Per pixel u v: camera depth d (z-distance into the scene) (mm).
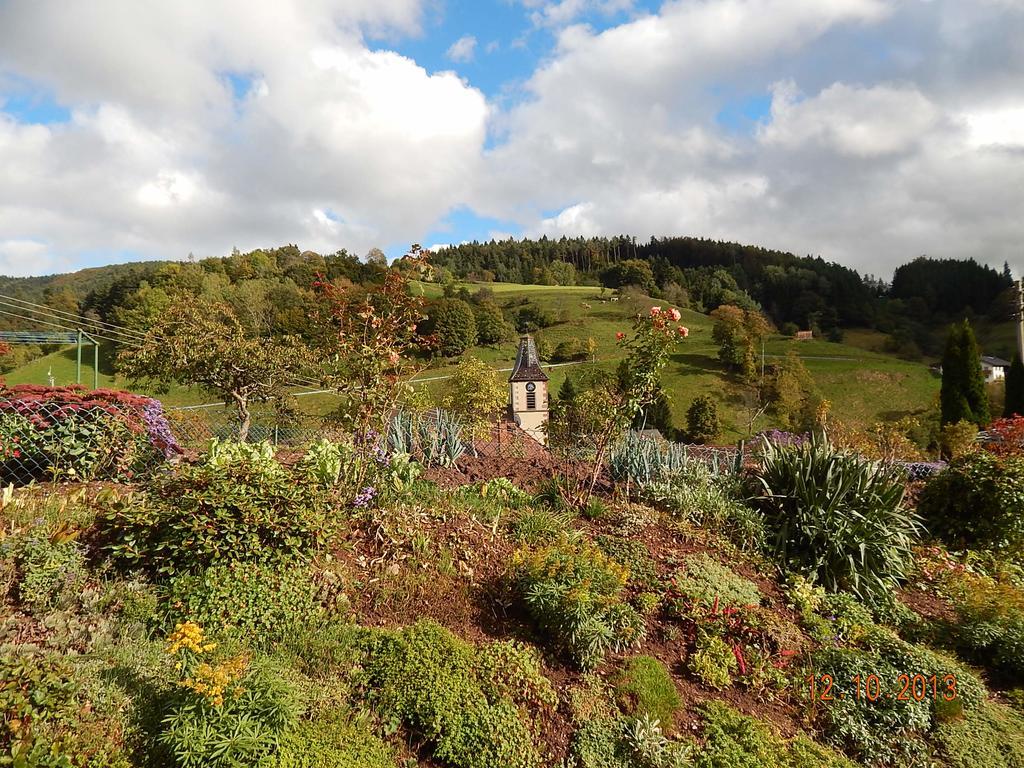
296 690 3205
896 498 7320
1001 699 5406
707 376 54125
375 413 5906
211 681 2777
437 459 7719
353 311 6027
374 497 5738
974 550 8406
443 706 3455
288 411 15188
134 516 4117
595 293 96188
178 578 3848
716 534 6895
